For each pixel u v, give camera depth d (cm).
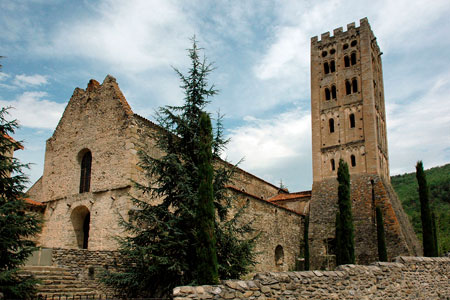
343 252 3234
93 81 3625
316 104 5444
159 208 2225
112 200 3064
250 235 3644
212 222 1794
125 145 3138
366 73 5119
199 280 1697
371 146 4822
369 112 4962
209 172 1886
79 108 3634
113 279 2062
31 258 2275
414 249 4284
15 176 2048
